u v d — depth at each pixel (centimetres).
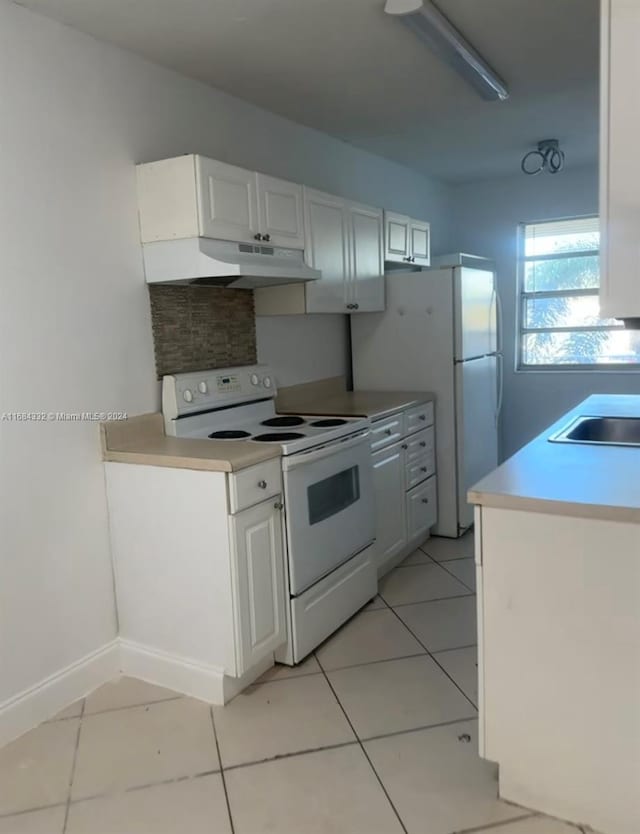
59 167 224
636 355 498
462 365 381
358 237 359
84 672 240
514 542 167
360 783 187
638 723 159
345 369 416
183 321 279
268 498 236
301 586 252
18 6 209
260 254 277
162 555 237
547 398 518
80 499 238
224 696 230
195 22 228
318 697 232
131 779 193
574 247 508
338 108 328
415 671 246
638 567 154
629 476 176
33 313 218
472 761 195
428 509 384
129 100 251
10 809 182
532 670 170
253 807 179
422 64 273
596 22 242
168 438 262
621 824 165
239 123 310
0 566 212
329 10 223
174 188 246
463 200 534
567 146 421
